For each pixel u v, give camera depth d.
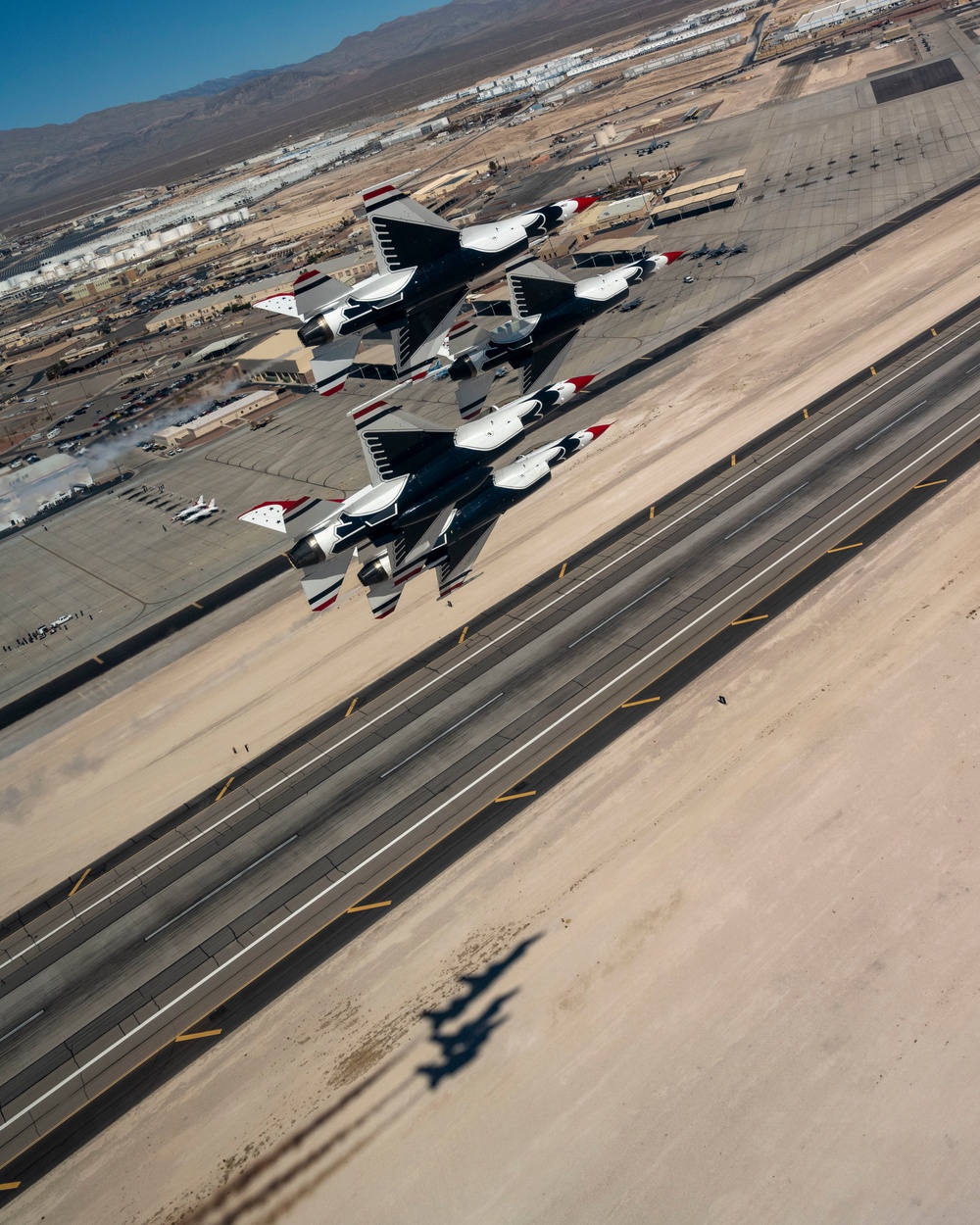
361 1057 38.28
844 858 40.97
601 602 64.19
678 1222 30.27
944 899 38.12
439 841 48.41
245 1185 34.78
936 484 64.88
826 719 48.41
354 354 42.97
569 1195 31.75
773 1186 30.58
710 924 39.72
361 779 54.88
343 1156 34.84
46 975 47.94
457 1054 37.34
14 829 61.62
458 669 62.12
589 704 54.78
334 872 48.56
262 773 58.59
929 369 81.81
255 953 45.28
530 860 45.44
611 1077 35.00
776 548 63.53
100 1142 38.06
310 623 74.94
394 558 46.72
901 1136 30.97
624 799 47.34
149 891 51.72
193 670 74.00
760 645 54.97
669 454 82.56
